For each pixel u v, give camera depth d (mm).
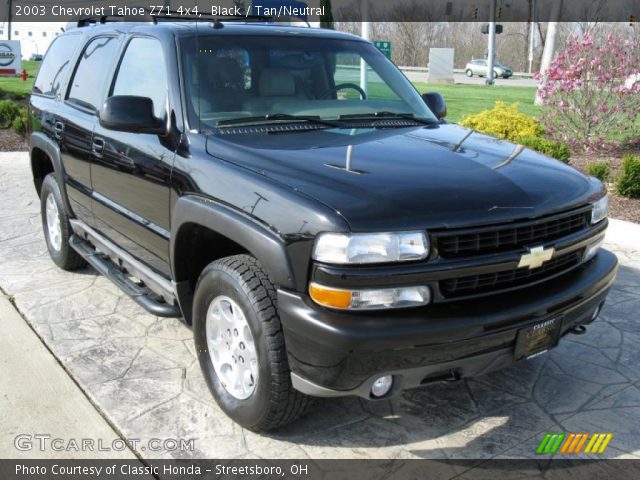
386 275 2666
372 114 4070
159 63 3953
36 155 5777
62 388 3725
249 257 3162
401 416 3490
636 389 3785
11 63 27109
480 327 2785
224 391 3400
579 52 11211
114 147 4137
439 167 3143
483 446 3234
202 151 3422
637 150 11250
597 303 3400
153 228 3826
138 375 3875
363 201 2746
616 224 7066
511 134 9938
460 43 69688
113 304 4918
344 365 2695
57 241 5559
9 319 4645
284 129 3670
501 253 2877
